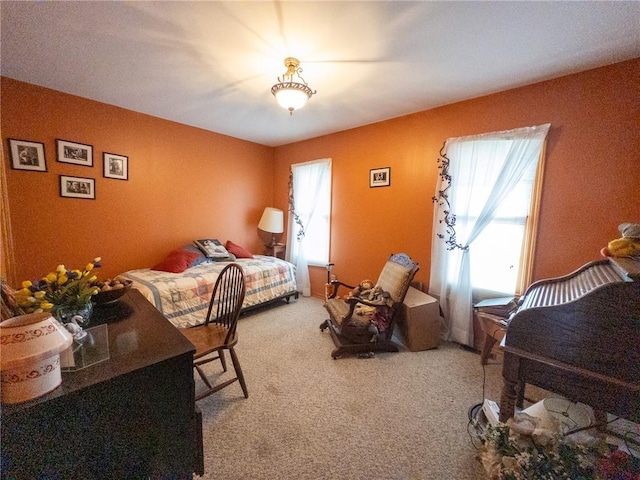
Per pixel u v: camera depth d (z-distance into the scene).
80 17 1.54
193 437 1.03
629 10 1.42
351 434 1.56
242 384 1.83
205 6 1.46
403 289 2.42
